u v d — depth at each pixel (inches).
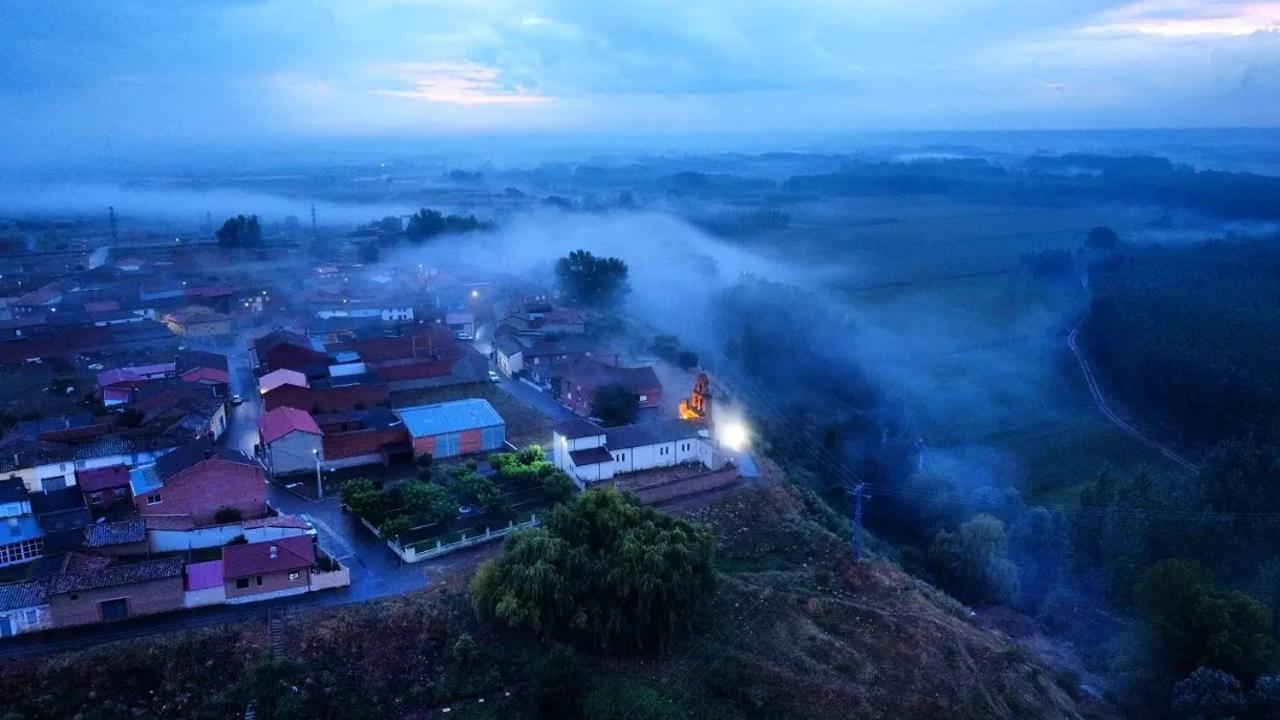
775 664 2324.1
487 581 2255.2
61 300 5531.5
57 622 2082.9
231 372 4357.8
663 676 2237.9
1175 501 3265.3
